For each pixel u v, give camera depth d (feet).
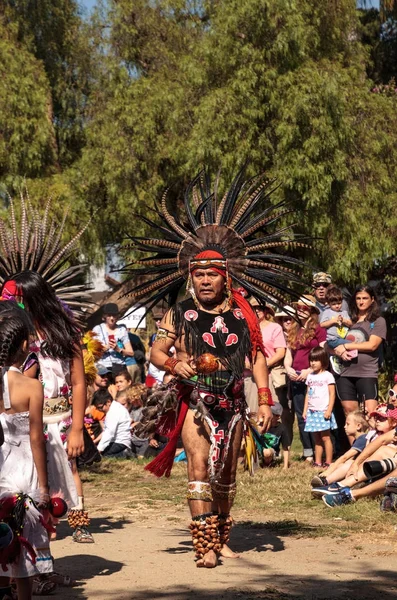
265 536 24.45
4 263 23.68
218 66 66.28
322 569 20.42
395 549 22.43
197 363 20.99
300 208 63.31
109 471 39.99
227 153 63.21
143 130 67.15
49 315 19.70
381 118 66.08
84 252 71.00
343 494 29.09
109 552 22.66
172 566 20.93
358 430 33.76
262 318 39.93
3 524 15.16
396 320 69.05
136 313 61.62
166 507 30.42
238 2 64.64
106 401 47.55
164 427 22.22
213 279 21.93
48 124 71.67
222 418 21.43
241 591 18.35
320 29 68.54
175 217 24.11
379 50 96.27
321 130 61.87
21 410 16.03
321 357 38.42
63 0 79.10
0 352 15.74
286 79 63.10
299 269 63.77
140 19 74.23
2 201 71.46
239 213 23.57
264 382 22.47
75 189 70.95
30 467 16.19
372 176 65.31
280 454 42.73
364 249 64.90
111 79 72.23
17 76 71.41
